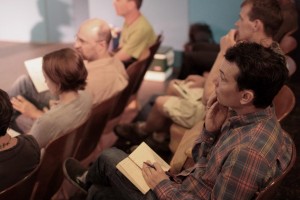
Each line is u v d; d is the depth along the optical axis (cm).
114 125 297
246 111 133
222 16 424
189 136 191
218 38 434
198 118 235
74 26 518
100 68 246
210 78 216
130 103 345
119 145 288
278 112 177
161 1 436
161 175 150
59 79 191
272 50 135
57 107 192
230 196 122
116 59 266
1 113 141
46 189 182
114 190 168
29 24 529
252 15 208
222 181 124
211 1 421
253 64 126
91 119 203
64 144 171
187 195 141
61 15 514
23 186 139
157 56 416
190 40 432
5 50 500
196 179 145
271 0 208
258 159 121
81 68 194
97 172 172
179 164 182
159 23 446
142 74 323
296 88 381
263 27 207
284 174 120
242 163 121
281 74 127
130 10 326
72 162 195
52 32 527
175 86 263
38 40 535
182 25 441
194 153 166
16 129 243
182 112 238
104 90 243
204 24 432
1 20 532
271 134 127
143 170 154
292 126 309
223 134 142
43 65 193
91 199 173
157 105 273
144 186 150
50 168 172
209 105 175
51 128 186
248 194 121
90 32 253
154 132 285
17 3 519
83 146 216
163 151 268
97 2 462
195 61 336
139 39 327
